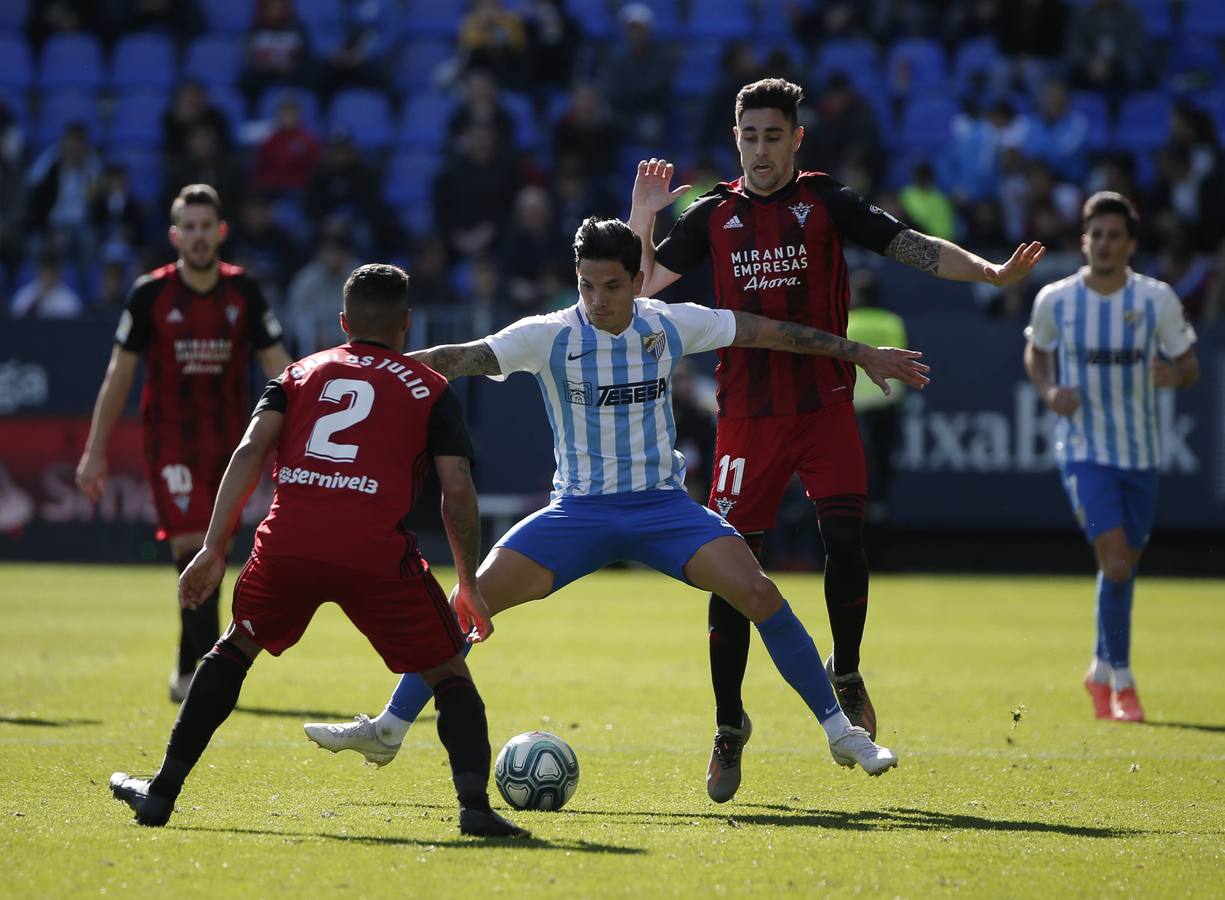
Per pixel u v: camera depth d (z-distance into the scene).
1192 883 15.07
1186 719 27.41
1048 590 52.25
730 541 18.84
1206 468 54.50
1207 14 79.06
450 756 16.80
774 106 21.16
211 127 68.12
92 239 66.31
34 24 78.31
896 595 50.41
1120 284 28.92
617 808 18.83
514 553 18.97
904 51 76.75
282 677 30.95
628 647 37.03
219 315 28.75
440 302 59.28
